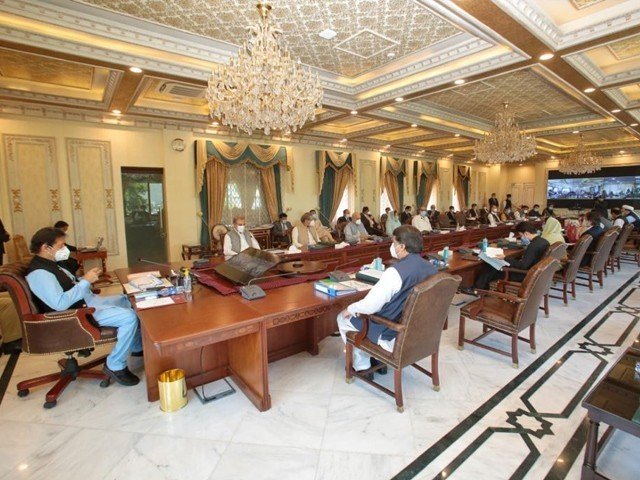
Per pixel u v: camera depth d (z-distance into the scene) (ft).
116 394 8.21
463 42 12.35
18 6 9.41
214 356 8.66
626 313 13.42
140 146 21.24
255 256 9.53
